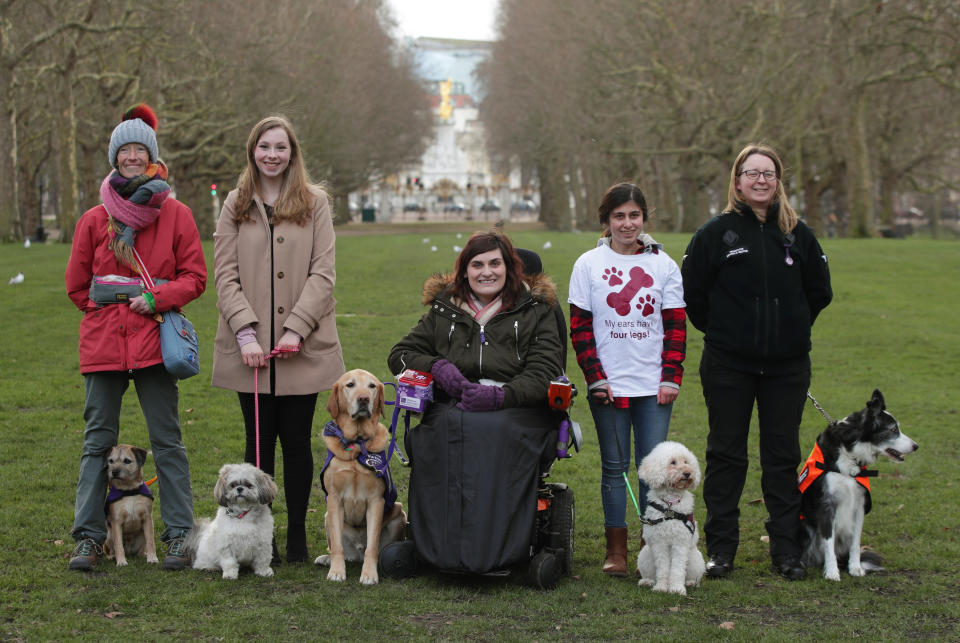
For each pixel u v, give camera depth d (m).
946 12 34.06
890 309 20.08
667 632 4.89
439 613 5.18
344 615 5.05
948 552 6.40
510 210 100.00
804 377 6.18
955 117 44.12
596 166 55.94
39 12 34.06
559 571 5.77
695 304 6.38
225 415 10.39
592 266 6.18
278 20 39.75
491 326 6.00
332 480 5.85
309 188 6.25
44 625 4.84
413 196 121.38
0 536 6.35
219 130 39.16
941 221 71.38
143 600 5.24
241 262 6.09
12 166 35.41
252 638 4.74
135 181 5.81
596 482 8.45
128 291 5.85
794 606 5.37
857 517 6.01
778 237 6.12
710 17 37.50
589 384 6.11
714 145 40.69
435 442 5.68
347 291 21.88
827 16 36.81
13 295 19.33
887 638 4.81
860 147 40.50
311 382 6.03
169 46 35.75
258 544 5.72
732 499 6.19
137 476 5.97
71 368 12.87
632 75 40.62
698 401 11.87
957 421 10.71
